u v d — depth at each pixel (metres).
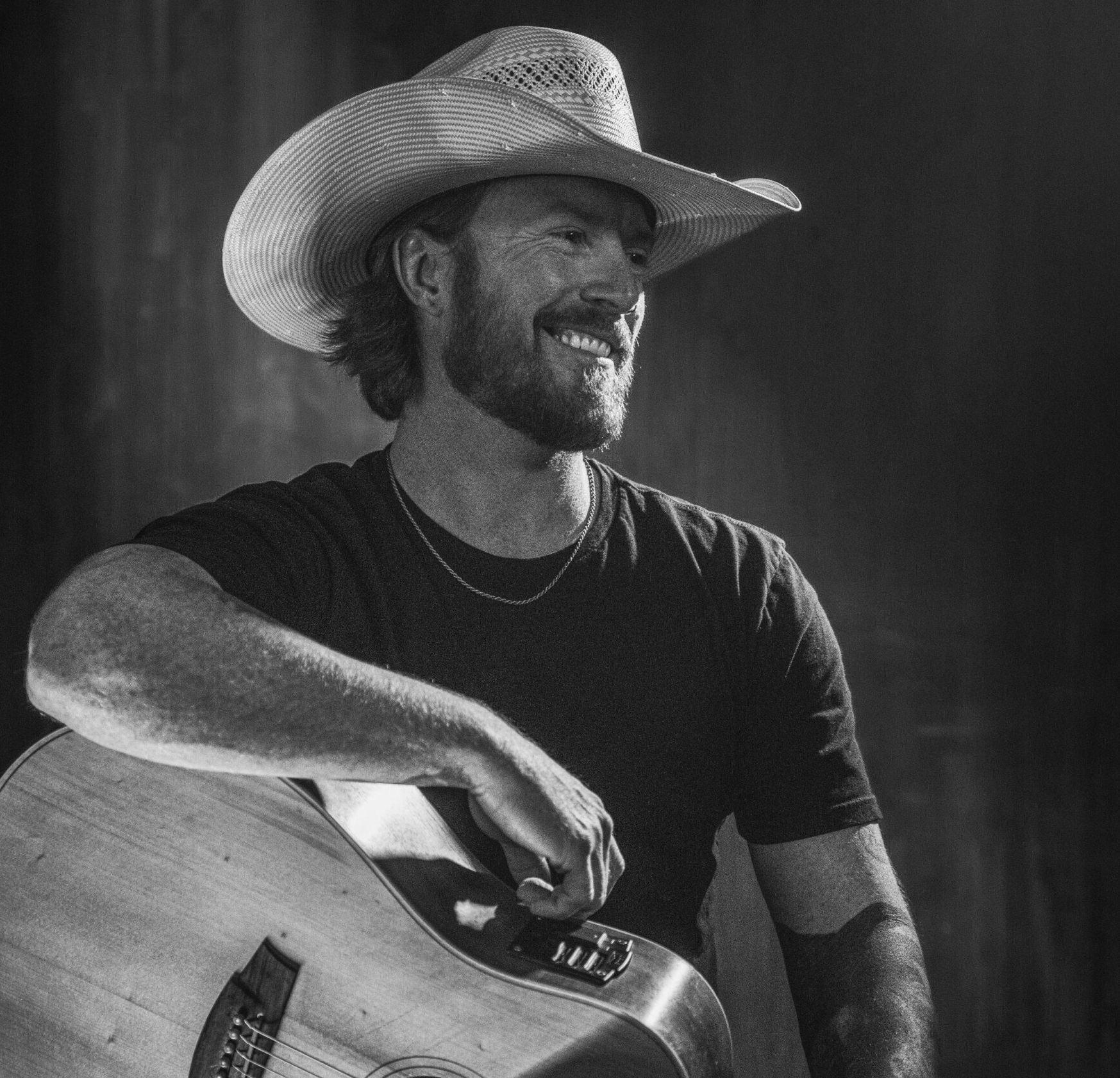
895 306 4.72
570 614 2.03
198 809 1.78
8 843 1.83
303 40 5.01
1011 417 4.62
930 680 4.64
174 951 1.78
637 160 1.95
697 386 4.88
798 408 4.81
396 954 1.73
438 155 2.00
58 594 1.66
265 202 2.12
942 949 4.52
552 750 2.00
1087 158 4.52
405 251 2.11
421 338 2.14
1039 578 4.58
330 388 5.04
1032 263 4.59
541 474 2.04
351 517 2.06
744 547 2.14
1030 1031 4.43
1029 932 4.48
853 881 2.06
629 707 2.02
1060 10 4.50
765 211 2.21
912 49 4.67
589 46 2.06
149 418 5.07
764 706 2.08
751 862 2.24
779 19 4.77
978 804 4.56
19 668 4.80
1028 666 4.57
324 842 1.75
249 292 2.30
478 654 2.01
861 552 4.75
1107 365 4.52
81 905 1.81
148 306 5.05
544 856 1.72
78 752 1.82
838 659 2.15
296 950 1.75
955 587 4.65
